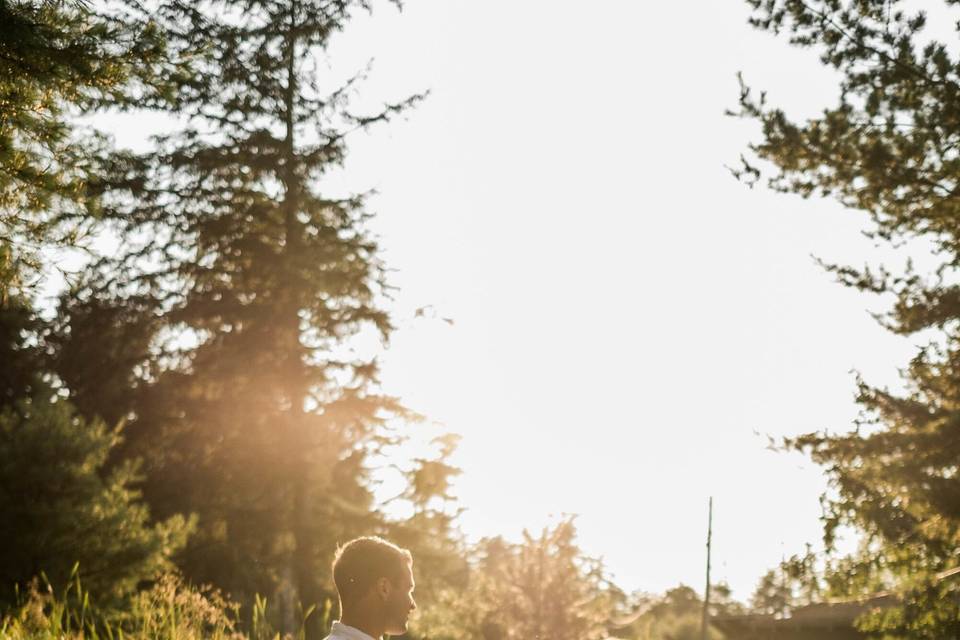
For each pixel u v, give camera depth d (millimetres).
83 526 14875
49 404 16750
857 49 12820
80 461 15938
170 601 8477
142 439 23281
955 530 13016
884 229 13125
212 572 21688
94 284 21984
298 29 23094
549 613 21516
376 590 3451
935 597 13594
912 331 13219
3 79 8695
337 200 23156
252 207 22734
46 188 8641
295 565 21828
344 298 22828
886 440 12961
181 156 22219
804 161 12812
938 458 12695
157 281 22422
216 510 22219
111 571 14992
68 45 8672
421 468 23141
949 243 13172
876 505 13391
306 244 22688
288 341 22719
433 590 22531
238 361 22344
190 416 23234
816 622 26750
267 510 22125
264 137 22609
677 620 34469
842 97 12945
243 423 22812
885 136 12797
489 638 21688
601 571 22578
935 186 12812
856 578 13906
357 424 23016
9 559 14484
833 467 13383
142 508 16469
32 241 8844
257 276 22500
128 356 23234
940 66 12586
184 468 23031
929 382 13500
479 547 23375
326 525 22219
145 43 9031
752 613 30594
